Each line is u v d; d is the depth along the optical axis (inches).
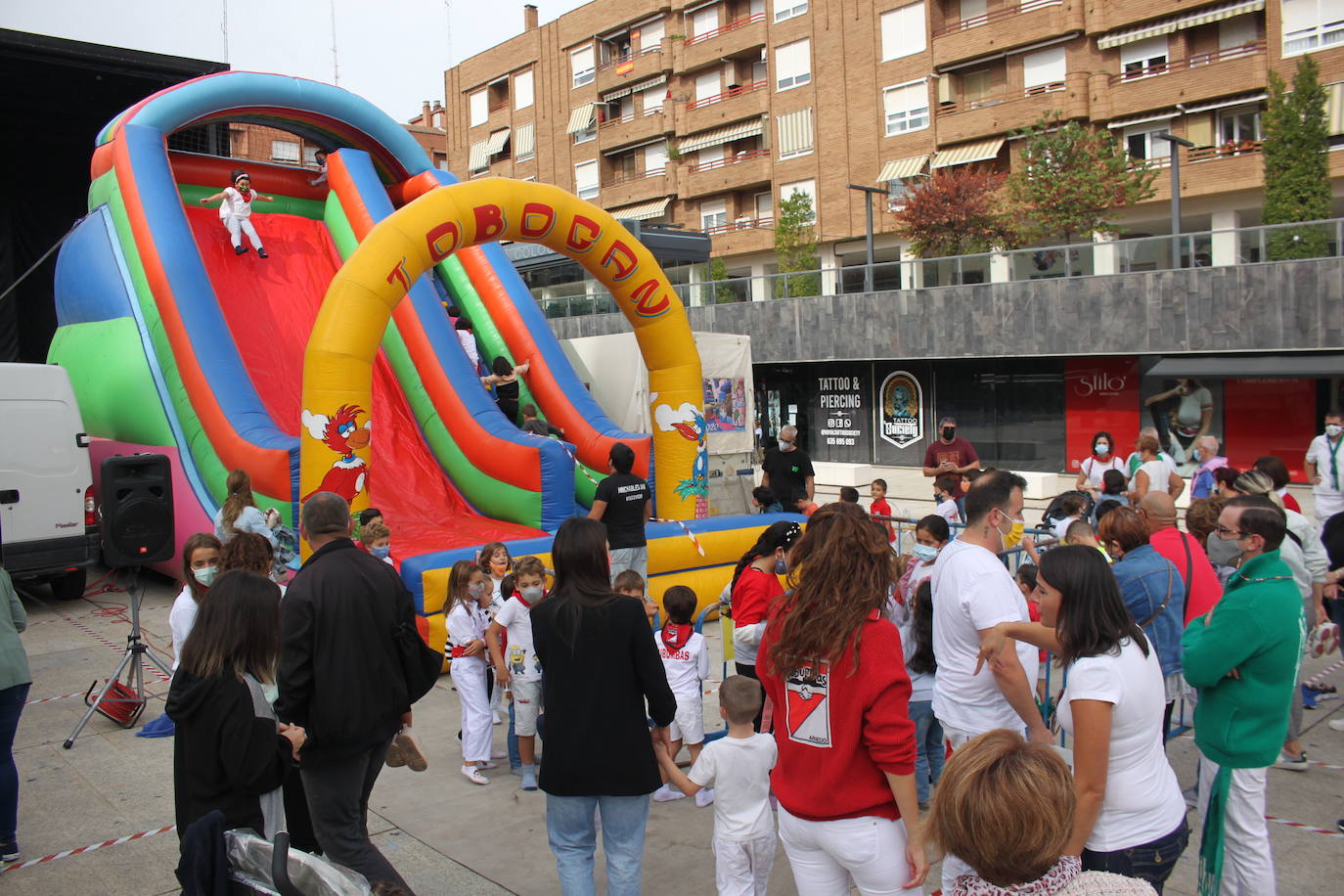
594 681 157.1
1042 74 1197.7
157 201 498.6
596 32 1777.8
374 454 488.4
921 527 231.9
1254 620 157.2
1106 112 1138.0
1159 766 134.8
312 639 162.1
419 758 189.0
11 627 204.1
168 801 241.1
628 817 160.9
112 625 424.5
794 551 144.6
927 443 1031.0
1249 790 161.8
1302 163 885.2
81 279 534.3
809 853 141.0
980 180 1090.1
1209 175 1068.5
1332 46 979.3
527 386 522.6
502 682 250.1
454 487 485.7
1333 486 417.1
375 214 547.2
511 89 1961.1
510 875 201.2
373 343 382.3
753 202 1565.0
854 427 1087.0
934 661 221.1
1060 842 95.5
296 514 398.0
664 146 1691.7
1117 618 133.7
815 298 989.2
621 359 593.0
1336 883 187.2
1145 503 239.3
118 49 734.5
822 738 136.0
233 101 544.7
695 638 242.2
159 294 473.4
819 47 1416.1
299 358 539.5
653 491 471.8
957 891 101.3
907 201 1101.7
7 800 205.9
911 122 1321.4
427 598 341.7
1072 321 821.2
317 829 169.2
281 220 598.9
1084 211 983.6
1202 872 167.3
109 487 301.1
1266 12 1019.9
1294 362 726.5
